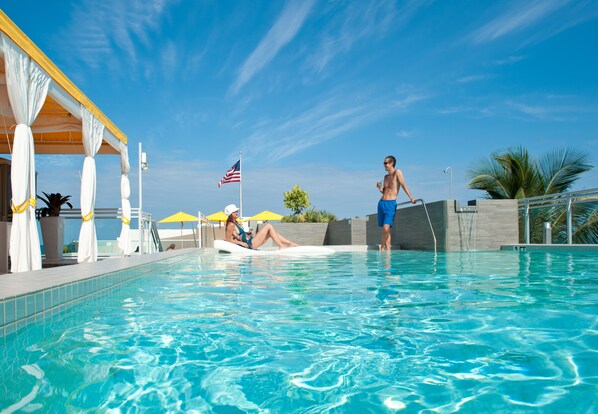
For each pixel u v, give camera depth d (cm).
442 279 449
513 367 181
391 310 295
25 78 522
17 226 511
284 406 149
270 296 365
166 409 148
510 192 1458
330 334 237
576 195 818
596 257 688
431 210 1039
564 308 290
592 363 183
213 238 2059
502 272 500
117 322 276
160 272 578
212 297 367
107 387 168
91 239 740
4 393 163
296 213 3038
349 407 147
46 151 960
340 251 1079
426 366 184
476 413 140
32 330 257
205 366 190
